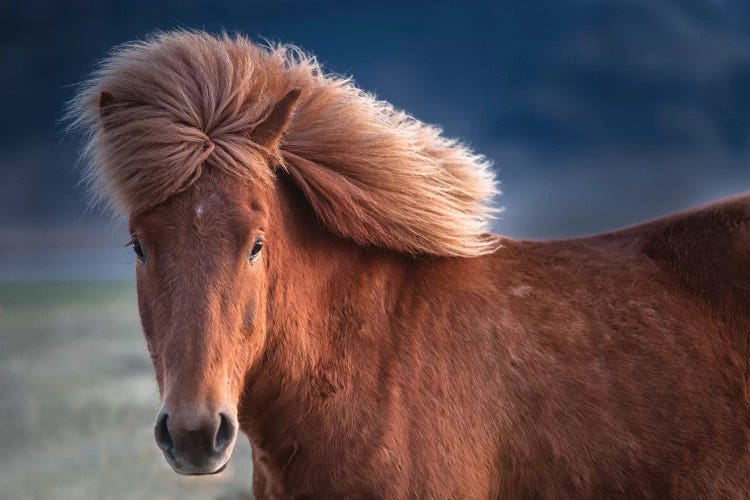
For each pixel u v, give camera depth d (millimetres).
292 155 5387
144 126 4922
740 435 5492
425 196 5613
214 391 4531
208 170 4887
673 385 5520
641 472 5434
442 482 5211
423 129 6223
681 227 6023
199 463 4473
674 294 5816
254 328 4863
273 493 5426
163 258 4734
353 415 5207
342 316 5410
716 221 5914
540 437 5426
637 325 5664
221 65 5305
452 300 5602
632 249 6070
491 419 5398
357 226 5445
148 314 4988
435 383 5355
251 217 4812
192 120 4996
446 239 5633
